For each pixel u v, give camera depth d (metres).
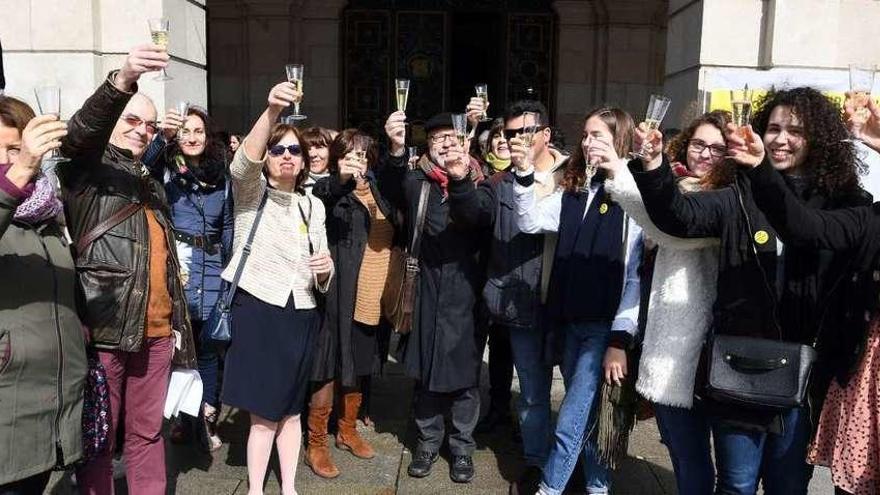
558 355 3.39
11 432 2.13
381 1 10.09
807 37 5.46
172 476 3.76
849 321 2.27
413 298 3.73
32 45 5.39
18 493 2.21
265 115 3.02
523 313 3.46
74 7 5.35
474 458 4.07
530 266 3.47
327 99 9.95
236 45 9.79
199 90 5.98
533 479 3.60
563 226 3.28
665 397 2.60
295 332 3.24
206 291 3.88
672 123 6.22
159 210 2.94
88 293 2.63
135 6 5.44
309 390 3.91
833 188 2.38
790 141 2.42
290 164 3.27
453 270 3.64
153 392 2.91
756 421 2.35
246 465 3.91
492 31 10.24
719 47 5.60
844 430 2.27
